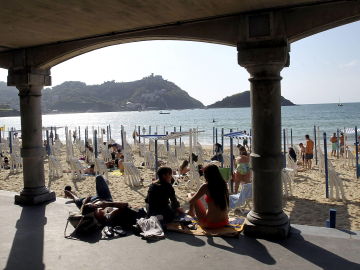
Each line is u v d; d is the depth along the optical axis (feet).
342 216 29.81
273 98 17.57
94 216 19.08
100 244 17.56
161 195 20.02
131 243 17.62
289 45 18.45
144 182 45.98
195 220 20.29
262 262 15.11
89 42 22.45
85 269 14.85
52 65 25.02
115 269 14.80
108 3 15.93
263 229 17.79
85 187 44.04
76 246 17.37
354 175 50.31
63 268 14.98
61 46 23.40
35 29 20.04
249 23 17.39
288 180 37.29
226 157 53.52
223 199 18.84
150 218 19.13
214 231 18.58
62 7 16.39
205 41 19.10
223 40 18.28
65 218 21.90
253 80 17.74
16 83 24.53
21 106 25.17
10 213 23.00
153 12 17.35
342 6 15.98
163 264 15.16
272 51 16.99
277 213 18.04
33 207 24.39
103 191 22.34
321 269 14.38
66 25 19.40
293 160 51.80
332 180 35.45
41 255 16.34
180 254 16.14
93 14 17.52
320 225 27.40
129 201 36.01
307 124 200.23
